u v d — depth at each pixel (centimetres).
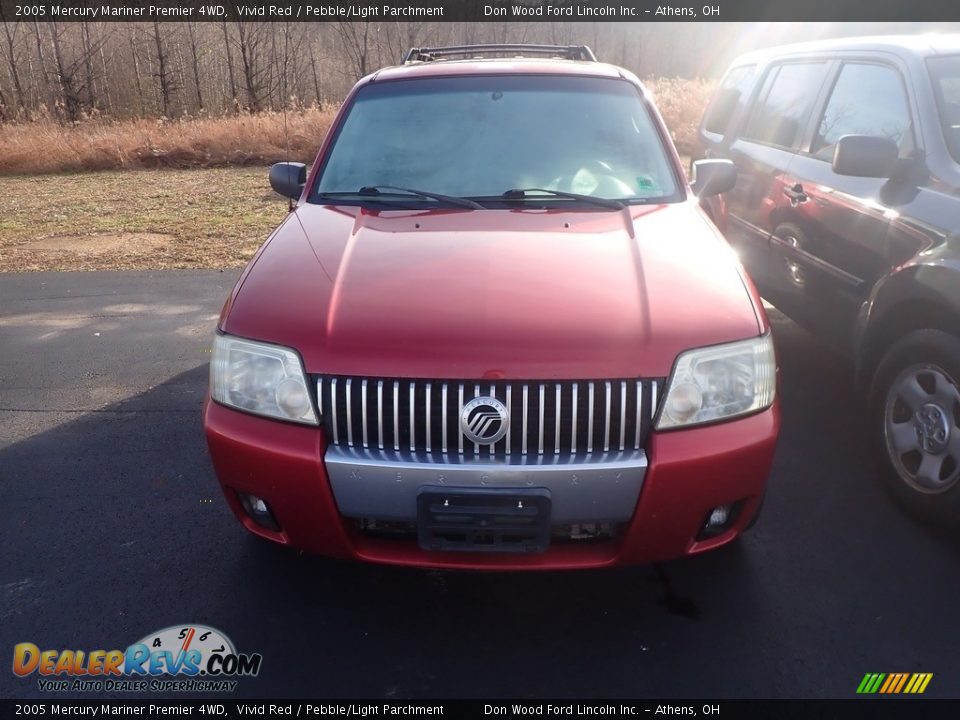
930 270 292
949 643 245
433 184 329
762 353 235
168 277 708
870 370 349
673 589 271
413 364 218
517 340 220
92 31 3102
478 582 276
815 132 425
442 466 216
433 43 2928
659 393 221
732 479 227
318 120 1616
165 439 388
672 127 1548
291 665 241
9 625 260
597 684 232
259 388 232
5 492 340
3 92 2891
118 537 307
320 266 262
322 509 227
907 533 301
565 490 217
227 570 286
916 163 331
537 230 287
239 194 1150
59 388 454
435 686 232
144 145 1498
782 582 274
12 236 893
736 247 505
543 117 350
